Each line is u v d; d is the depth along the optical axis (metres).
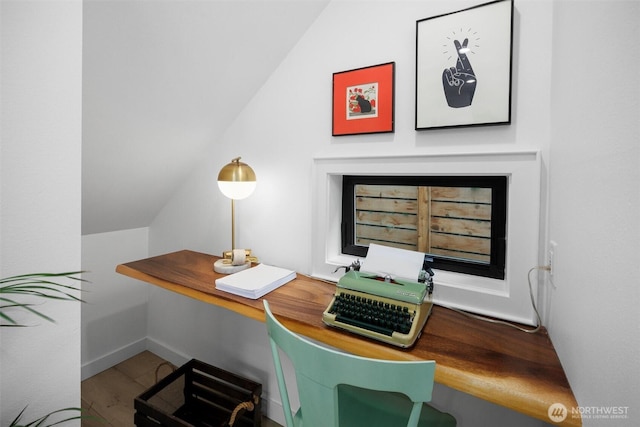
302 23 1.47
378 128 1.32
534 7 1.02
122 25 1.12
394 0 1.28
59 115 0.79
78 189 0.83
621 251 0.46
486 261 1.26
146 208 2.11
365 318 0.96
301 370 0.78
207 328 2.03
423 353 0.85
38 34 0.74
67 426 0.86
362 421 0.95
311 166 1.52
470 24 1.11
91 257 2.05
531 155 1.03
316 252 1.51
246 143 1.75
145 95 1.39
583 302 0.62
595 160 0.57
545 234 1.01
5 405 0.75
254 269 1.48
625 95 0.46
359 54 1.37
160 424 1.47
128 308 2.26
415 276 1.07
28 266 0.76
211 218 1.95
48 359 0.81
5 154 0.71
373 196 1.49
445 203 1.33
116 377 2.07
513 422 1.12
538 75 1.02
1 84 0.69
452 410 1.23
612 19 0.51
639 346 0.40
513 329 1.01
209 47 1.36
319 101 1.48
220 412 1.74
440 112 1.17
